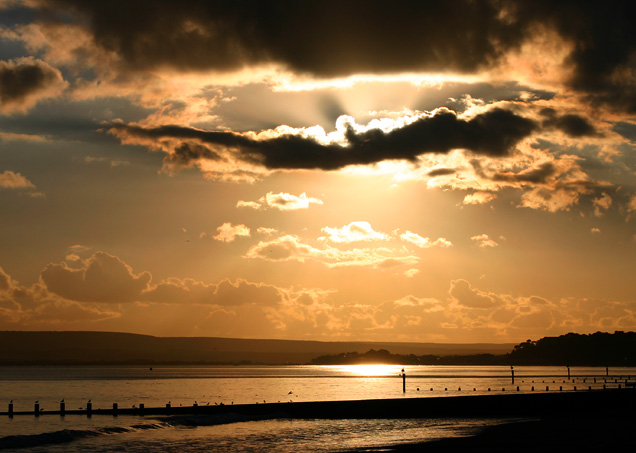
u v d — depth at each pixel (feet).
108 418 283.59
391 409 296.71
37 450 189.26
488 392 534.78
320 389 633.20
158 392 572.92
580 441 195.52
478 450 178.70
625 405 331.77
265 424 261.44
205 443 201.87
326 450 183.73
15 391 590.96
